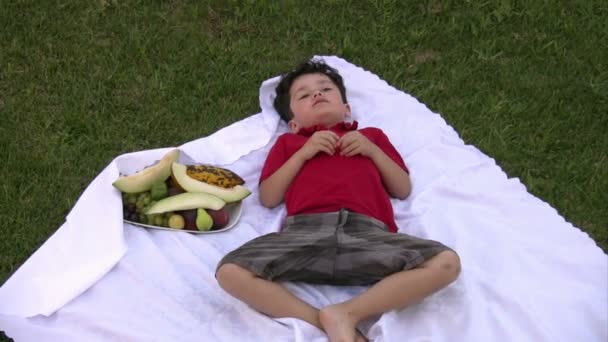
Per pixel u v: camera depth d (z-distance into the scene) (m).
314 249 2.05
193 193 2.29
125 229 2.27
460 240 2.26
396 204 2.45
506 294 2.04
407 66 3.10
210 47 3.08
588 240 2.28
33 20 3.07
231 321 2.03
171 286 2.12
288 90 2.71
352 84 2.91
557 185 2.63
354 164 2.38
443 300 2.03
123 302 2.06
